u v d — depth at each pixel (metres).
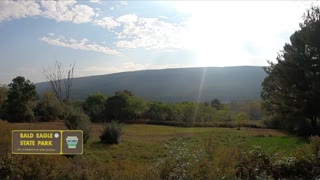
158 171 7.77
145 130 50.16
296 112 39.91
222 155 8.31
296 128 41.25
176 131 47.88
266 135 38.69
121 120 67.19
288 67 40.84
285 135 39.50
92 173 7.84
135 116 67.94
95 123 59.84
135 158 23.23
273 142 29.09
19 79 56.00
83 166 8.37
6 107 55.31
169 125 62.16
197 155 8.20
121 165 8.49
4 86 58.47
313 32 39.06
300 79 40.34
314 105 38.22
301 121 40.38
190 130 49.06
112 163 8.67
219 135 32.69
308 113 38.97
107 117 66.94
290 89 40.94
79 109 30.12
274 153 9.82
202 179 7.05
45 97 58.31
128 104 67.31
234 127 53.88
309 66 39.19
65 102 33.28
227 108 65.25
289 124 42.97
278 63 42.94
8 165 7.66
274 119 49.94
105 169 8.04
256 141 29.77
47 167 7.95
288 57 41.19
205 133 40.75
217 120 62.06
